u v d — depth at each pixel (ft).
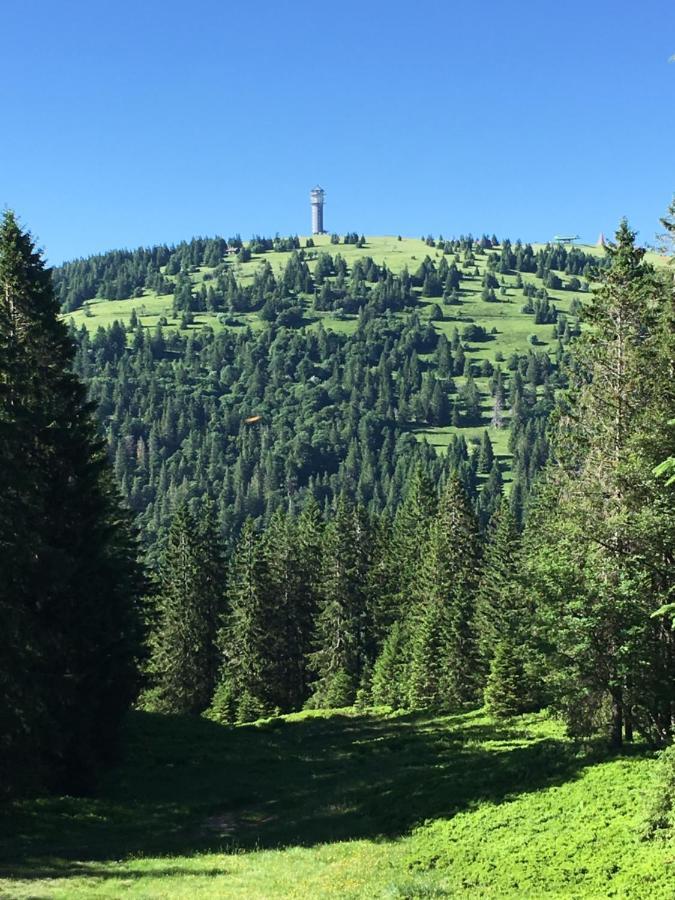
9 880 58.90
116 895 56.13
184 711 219.41
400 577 280.31
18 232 100.32
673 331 86.89
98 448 102.27
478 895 52.85
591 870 53.78
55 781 91.15
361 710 213.66
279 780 116.78
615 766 75.92
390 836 73.51
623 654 79.51
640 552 83.87
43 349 97.81
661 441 81.30
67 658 90.12
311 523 297.74
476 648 209.46
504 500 257.14
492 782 83.76
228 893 57.06
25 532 77.36
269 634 236.22
